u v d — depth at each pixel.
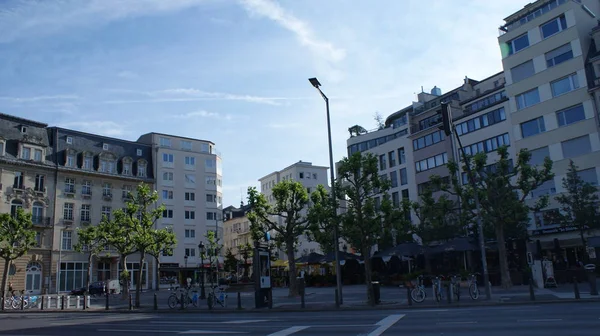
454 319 14.88
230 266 75.44
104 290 50.75
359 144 70.69
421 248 34.38
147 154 69.44
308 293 35.34
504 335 10.80
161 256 67.50
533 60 45.69
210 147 77.00
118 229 36.59
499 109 49.38
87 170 60.69
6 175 53.19
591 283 21.89
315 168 95.62
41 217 55.34
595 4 48.16
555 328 11.59
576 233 40.25
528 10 47.44
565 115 43.00
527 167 28.06
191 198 72.62
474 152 51.62
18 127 56.28
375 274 41.44
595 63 40.75
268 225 33.44
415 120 62.09
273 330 13.84
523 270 30.66
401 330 12.61
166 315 22.75
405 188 61.94
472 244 32.19
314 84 25.34
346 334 12.28
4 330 16.08
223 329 14.61
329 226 28.14
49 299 32.16
